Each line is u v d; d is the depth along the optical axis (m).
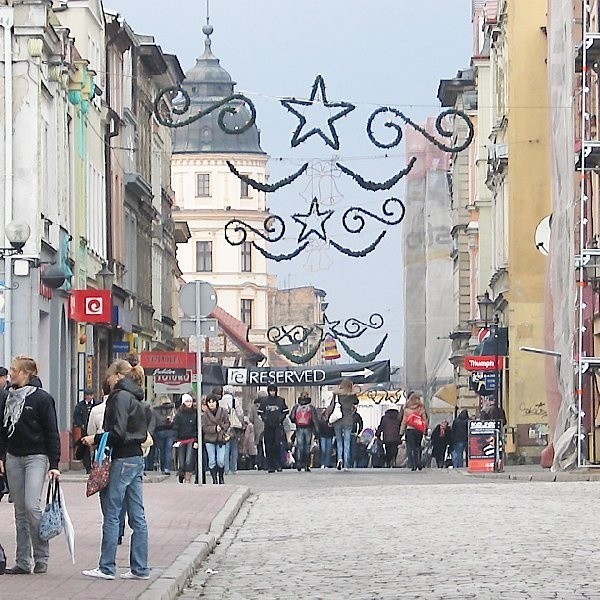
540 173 68.50
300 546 26.89
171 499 37.53
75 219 62.06
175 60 96.62
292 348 175.25
